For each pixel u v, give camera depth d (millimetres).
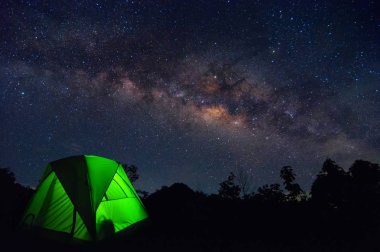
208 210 9477
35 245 5160
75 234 5363
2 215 6895
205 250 6391
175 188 10523
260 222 8961
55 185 6027
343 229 8219
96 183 6051
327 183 10297
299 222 8906
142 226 7156
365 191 9430
